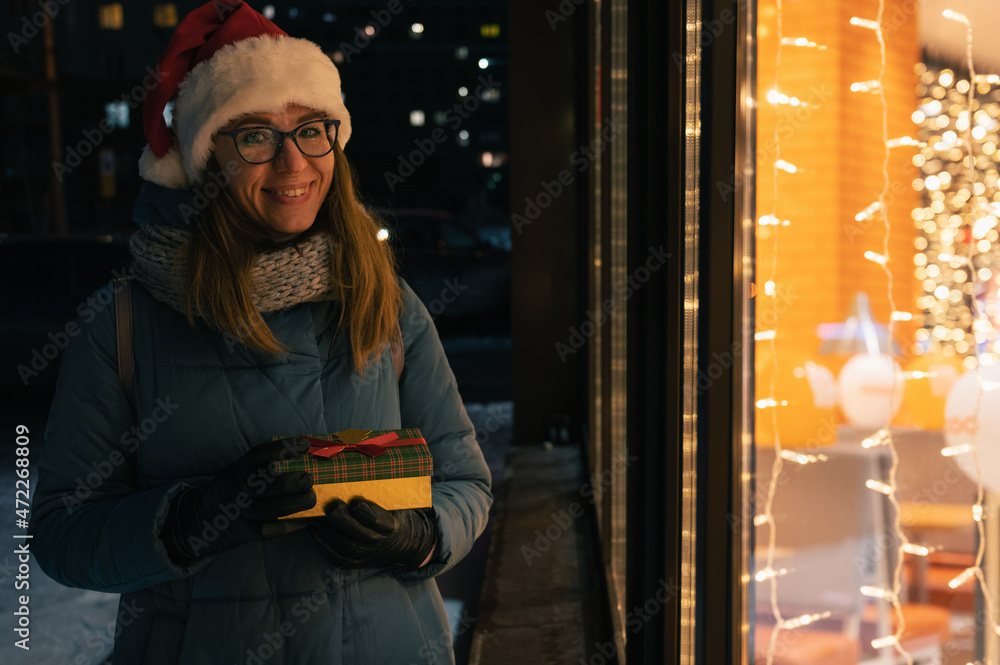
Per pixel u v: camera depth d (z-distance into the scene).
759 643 1.22
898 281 1.11
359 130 51.84
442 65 51.31
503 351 8.64
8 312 6.69
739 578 0.96
